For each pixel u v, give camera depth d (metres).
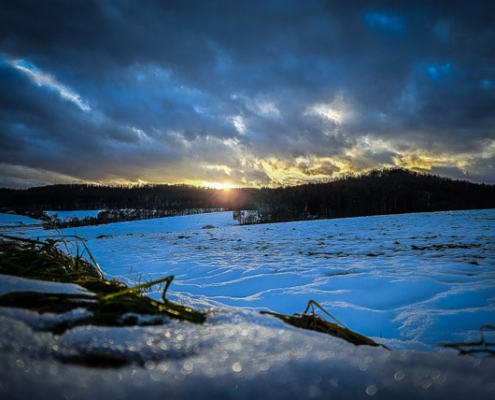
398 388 0.57
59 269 2.07
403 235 14.55
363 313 3.72
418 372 0.64
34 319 0.99
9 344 0.72
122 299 1.29
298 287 5.04
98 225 44.81
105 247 13.62
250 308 3.87
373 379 0.61
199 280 6.35
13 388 0.50
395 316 3.68
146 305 1.27
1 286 1.31
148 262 8.97
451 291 4.48
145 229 39.44
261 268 7.06
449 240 12.09
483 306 3.88
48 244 2.56
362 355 0.76
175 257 9.85
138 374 0.62
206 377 0.61
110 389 0.54
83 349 0.77
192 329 1.04
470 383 0.58
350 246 11.39
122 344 0.83
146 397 0.52
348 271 6.48
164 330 0.99
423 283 4.96
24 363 0.61
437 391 0.55
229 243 14.12
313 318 1.55
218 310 1.38
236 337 0.94
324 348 0.82
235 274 6.62
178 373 0.63
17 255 2.12
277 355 0.75
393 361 0.71
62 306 1.14
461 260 7.48
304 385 0.58
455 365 0.68
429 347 2.23
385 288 4.91
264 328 1.07
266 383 0.59
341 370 0.65
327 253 9.84
